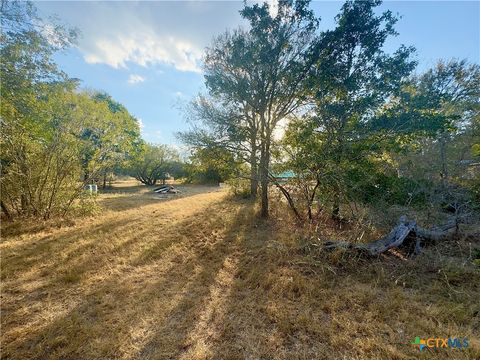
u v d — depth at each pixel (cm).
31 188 606
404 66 504
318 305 256
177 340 208
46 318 237
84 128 707
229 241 482
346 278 311
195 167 776
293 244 423
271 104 623
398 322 222
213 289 297
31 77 463
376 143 505
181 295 282
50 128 598
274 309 248
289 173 607
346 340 202
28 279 321
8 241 475
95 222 636
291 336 211
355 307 248
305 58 562
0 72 414
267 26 554
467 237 424
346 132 509
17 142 557
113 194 1430
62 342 204
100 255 403
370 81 514
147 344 203
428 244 409
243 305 260
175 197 1241
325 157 488
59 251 420
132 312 246
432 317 226
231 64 599
